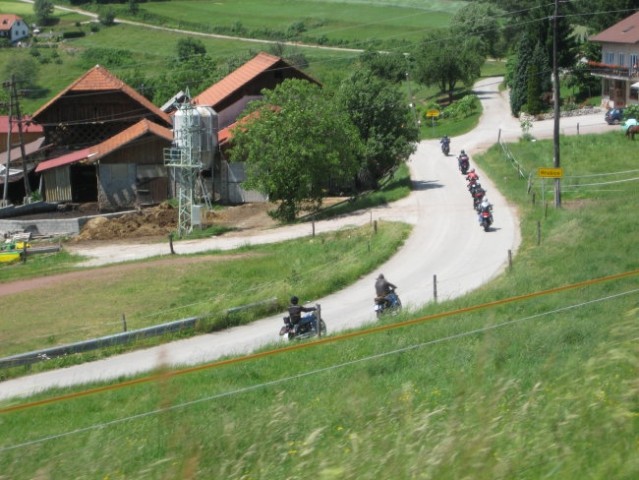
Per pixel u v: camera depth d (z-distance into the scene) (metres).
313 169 46.50
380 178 56.94
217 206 55.66
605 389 8.81
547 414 8.59
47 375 24.42
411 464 7.74
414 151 52.97
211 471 8.70
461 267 32.59
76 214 55.53
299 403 13.88
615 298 19.91
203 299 32.22
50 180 58.72
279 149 46.06
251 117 48.19
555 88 41.12
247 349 24.16
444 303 24.61
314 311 25.52
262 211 53.38
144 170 57.09
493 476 7.45
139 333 26.75
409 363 18.05
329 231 41.97
